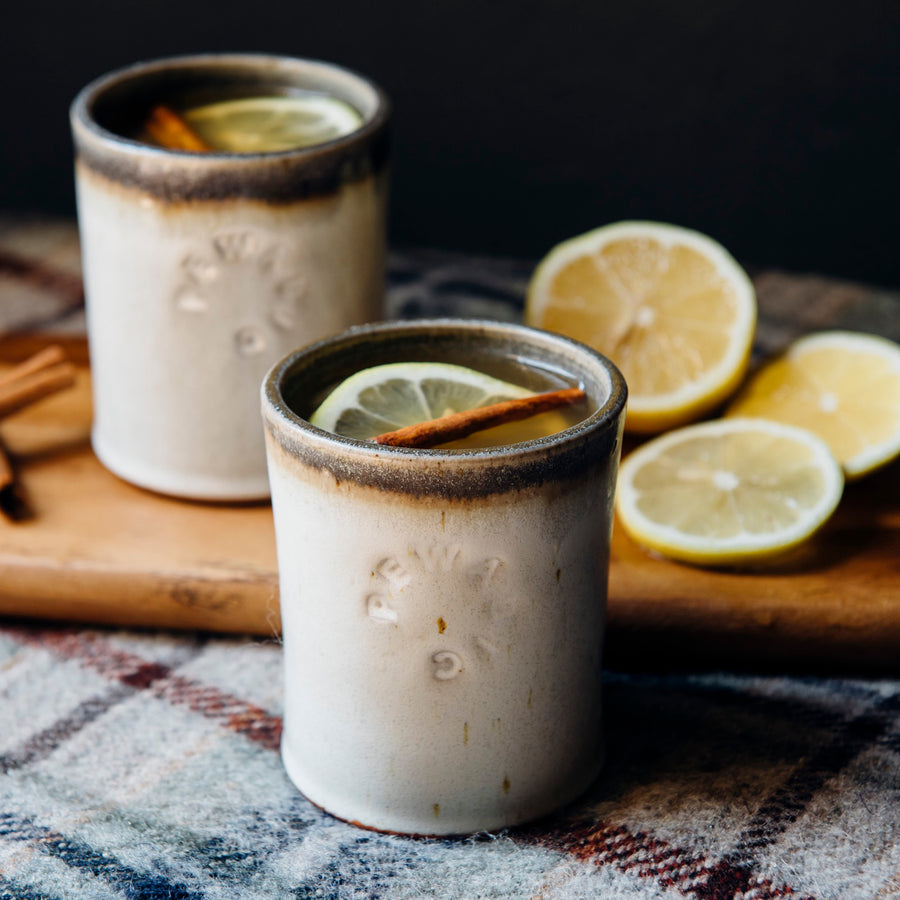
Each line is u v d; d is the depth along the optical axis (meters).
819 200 0.87
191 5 0.87
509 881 0.57
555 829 0.58
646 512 0.65
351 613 0.56
